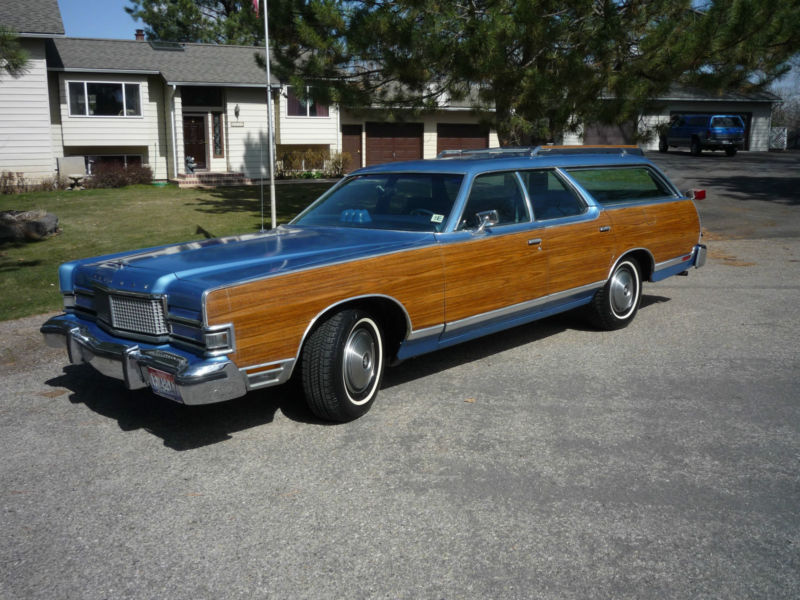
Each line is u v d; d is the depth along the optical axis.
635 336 6.63
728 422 4.62
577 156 6.59
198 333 4.05
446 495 3.73
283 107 27.97
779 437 4.39
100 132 25.34
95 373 5.87
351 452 4.25
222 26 37.28
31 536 3.41
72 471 4.07
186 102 26.89
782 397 5.04
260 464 4.12
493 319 5.57
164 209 17.42
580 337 6.62
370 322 4.74
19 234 13.05
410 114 13.28
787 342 6.35
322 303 4.38
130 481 3.94
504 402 5.02
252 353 4.11
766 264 10.10
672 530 3.38
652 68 11.80
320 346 4.45
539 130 12.05
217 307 3.97
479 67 11.00
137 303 4.33
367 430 4.57
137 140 26.00
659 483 3.83
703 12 11.71
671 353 6.09
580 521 3.47
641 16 11.67
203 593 2.96
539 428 4.56
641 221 6.77
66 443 4.46
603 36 11.13
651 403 4.96
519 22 10.84
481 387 5.33
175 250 5.01
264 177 28.06
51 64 24.02
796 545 3.25
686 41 11.22
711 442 4.33
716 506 3.59
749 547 3.24
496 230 5.48
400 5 11.23
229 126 27.28
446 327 5.17
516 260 5.59
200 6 38.84
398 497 3.72
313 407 4.58
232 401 5.14
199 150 27.56
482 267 5.34
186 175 25.02
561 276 6.02
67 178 23.31
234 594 2.96
